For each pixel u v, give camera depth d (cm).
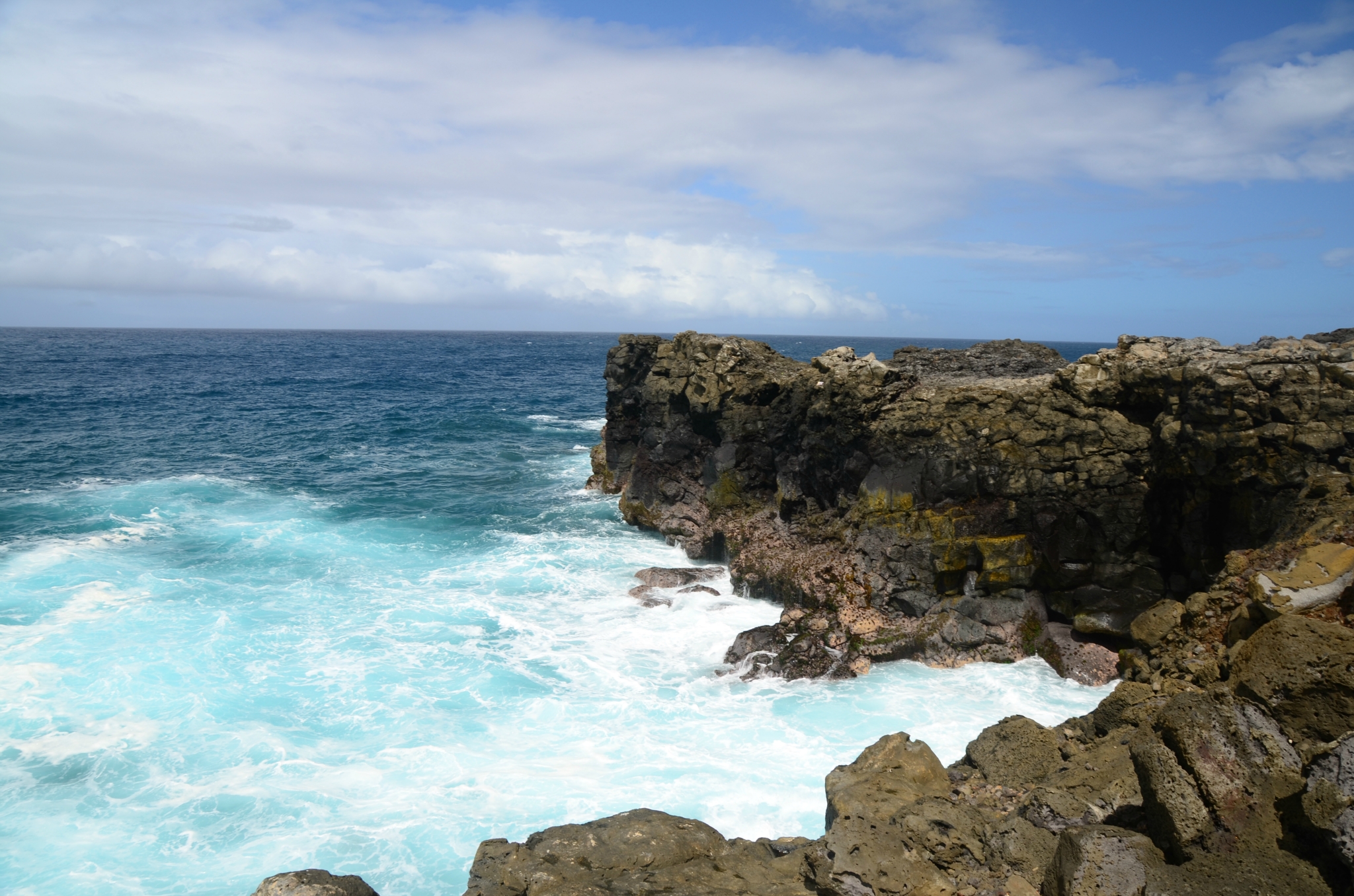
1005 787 1110
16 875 1241
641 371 3453
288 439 5150
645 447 3175
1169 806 799
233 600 2322
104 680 1827
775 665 1958
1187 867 763
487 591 2475
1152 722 1091
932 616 2077
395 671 1928
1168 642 1648
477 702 1792
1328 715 871
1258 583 1397
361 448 4941
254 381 9238
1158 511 1975
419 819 1377
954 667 1978
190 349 16900
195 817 1382
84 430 5162
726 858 1017
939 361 3095
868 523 2258
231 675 1880
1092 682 1861
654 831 1057
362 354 17025
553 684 1889
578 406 7575
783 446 2703
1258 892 719
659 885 927
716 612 2327
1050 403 2130
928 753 1160
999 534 2078
